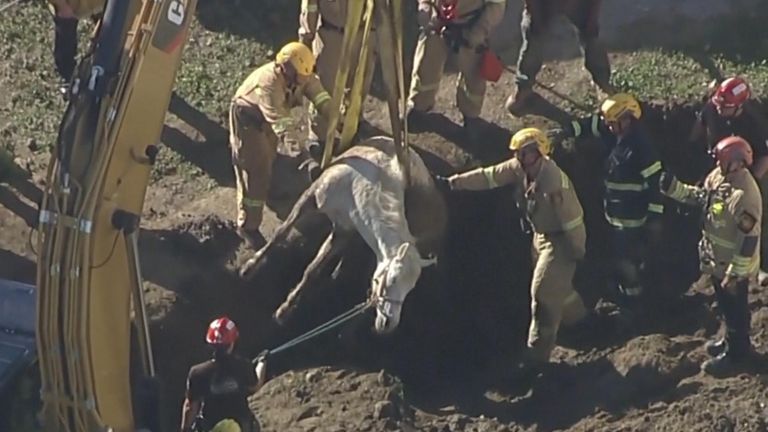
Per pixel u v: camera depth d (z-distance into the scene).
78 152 15.02
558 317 18.45
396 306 17.08
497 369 19.92
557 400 18.59
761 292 19.39
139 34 15.39
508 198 20.64
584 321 19.92
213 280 19.33
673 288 20.41
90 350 15.55
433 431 18.20
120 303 16.12
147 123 16.02
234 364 15.88
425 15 19.45
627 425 17.64
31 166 20.45
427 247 18.75
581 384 18.70
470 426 18.36
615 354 18.91
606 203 19.05
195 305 19.05
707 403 17.66
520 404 18.70
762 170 19.48
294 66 17.94
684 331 19.55
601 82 20.59
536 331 18.59
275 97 18.06
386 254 17.25
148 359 16.52
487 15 19.11
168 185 20.53
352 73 18.39
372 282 18.17
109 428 15.81
